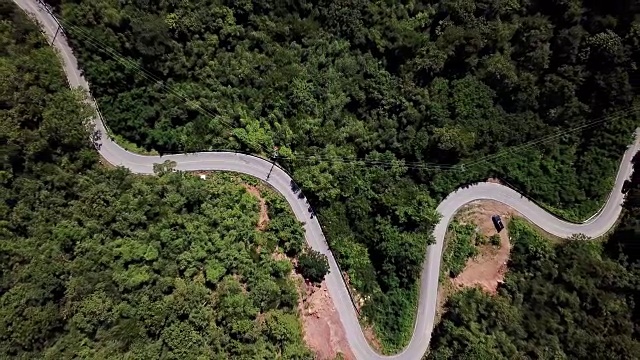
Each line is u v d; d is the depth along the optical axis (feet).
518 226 304.30
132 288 231.91
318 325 278.46
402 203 293.43
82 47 248.11
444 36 286.87
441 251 302.25
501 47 295.69
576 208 306.14
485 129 298.56
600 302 266.77
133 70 257.34
